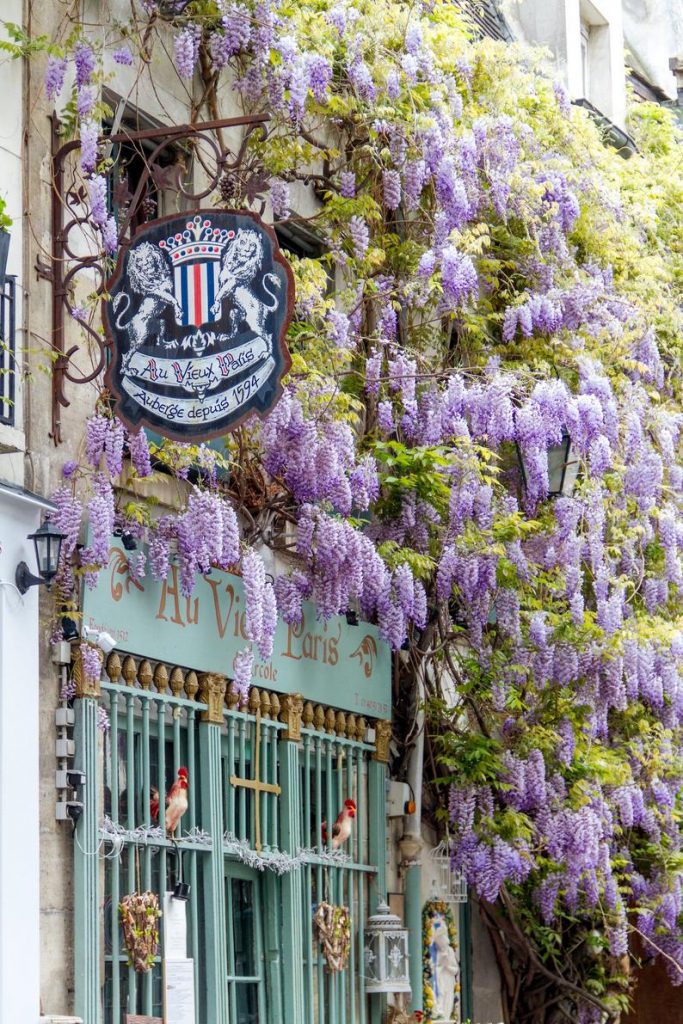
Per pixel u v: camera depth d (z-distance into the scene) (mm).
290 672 14297
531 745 16328
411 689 16359
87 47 12352
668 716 18297
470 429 16219
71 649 11688
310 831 14609
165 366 11672
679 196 20953
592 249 18812
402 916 15961
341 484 14195
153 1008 12195
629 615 17562
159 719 12562
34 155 12141
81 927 11406
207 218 11734
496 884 15867
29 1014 10906
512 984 17609
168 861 12633
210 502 12625
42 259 12078
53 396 12000
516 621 16078
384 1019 15305
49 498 11828
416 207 15961
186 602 12883
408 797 16078
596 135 19047
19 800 11055
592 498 16891
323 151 15359
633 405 17875
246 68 14688
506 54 17875
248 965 13773
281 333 11500
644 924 17859
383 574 14578
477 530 15602
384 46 16047
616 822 17984
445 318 17062
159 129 12211
